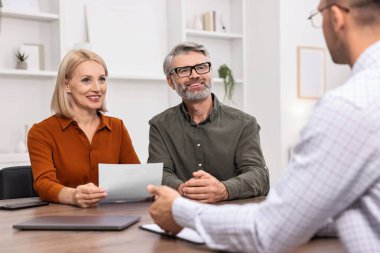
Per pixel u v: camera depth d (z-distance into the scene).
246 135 2.53
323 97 0.96
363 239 0.92
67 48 4.51
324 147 0.91
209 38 5.50
